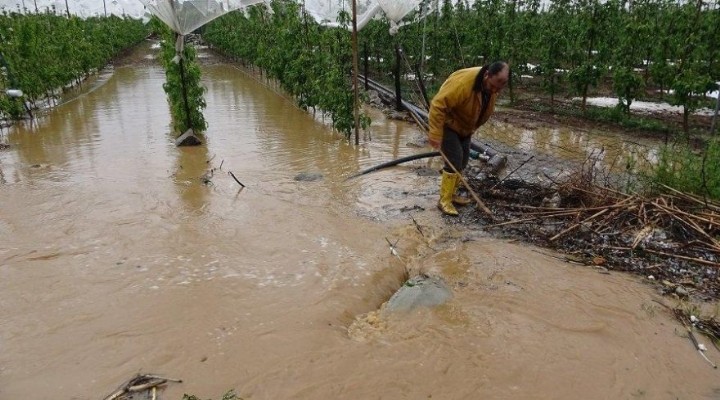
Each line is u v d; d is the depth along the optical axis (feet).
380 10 44.27
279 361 11.10
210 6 28.37
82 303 13.33
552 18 49.37
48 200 20.61
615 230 17.25
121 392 10.09
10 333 12.07
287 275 14.80
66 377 10.63
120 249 16.38
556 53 38.34
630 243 16.46
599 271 15.06
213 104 43.80
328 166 25.81
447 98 17.99
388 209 20.03
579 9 47.65
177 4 27.53
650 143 29.84
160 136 32.14
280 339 11.84
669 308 13.15
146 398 9.98
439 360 11.16
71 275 14.74
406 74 50.24
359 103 31.32
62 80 45.83
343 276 14.76
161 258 15.80
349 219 18.99
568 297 13.62
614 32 41.09
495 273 14.89
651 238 16.53
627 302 13.39
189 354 11.33
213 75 63.98
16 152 28.30
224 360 11.14
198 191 21.89
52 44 46.65
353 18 27.43
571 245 16.66
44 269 15.06
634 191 19.69
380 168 25.09
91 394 10.16
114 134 32.68
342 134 32.81
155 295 13.71
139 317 12.73
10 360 11.14
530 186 21.29
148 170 24.97
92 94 48.55
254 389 10.27
